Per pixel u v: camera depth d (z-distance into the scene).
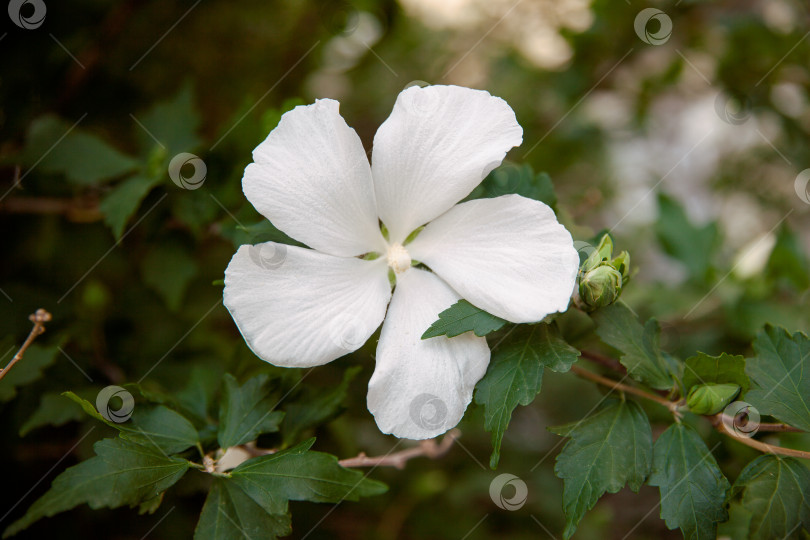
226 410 0.35
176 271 0.42
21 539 0.43
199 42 0.53
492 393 0.33
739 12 0.57
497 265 0.34
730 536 0.40
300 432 0.37
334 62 0.59
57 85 0.48
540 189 0.37
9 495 0.44
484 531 0.49
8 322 0.43
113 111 0.49
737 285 0.49
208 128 0.55
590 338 0.39
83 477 0.32
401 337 0.34
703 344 0.47
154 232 0.42
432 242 0.35
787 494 0.34
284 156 0.33
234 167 0.41
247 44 0.56
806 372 0.35
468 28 0.65
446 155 0.34
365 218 0.34
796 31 0.55
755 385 0.35
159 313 0.46
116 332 0.45
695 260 0.49
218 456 0.36
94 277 0.47
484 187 0.36
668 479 0.34
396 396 0.33
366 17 0.56
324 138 0.33
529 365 0.34
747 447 0.40
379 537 0.49
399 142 0.34
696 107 0.69
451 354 0.34
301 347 0.33
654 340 0.35
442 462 0.51
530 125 0.58
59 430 0.45
